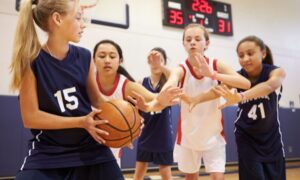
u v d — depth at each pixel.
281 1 6.88
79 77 1.35
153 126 2.77
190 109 1.90
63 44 1.33
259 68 2.13
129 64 4.95
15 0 4.19
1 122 3.57
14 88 1.25
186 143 2.10
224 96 1.72
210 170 2.02
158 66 2.21
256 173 1.99
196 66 2.06
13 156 3.58
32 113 1.23
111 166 1.35
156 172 4.28
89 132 1.24
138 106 1.51
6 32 4.11
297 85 6.70
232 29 6.03
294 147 5.60
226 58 5.91
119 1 4.88
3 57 4.05
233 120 5.13
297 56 6.84
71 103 1.31
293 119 5.70
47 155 1.24
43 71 1.27
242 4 6.30
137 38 5.07
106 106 1.36
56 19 1.29
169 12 5.36
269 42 6.53
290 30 6.87
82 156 1.28
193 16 5.59
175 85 1.92
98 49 2.02
